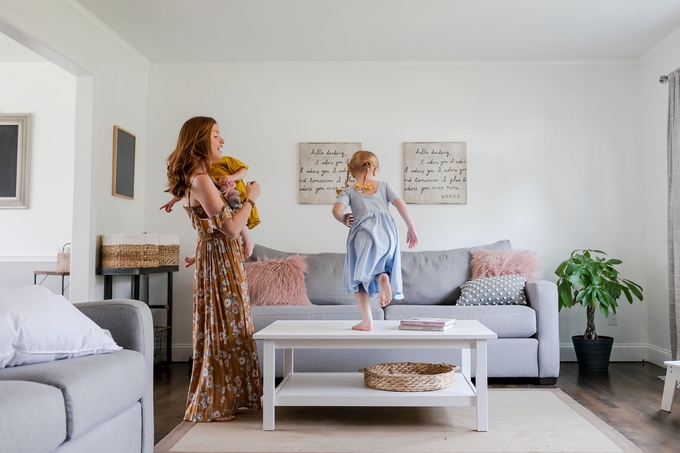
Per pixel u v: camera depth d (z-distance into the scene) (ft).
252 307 13.26
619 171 16.31
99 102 13.83
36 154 17.13
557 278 16.17
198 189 9.43
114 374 6.12
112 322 7.07
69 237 17.01
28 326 5.92
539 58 16.34
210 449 8.34
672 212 13.99
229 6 12.94
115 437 6.25
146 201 16.53
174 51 15.85
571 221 16.30
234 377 10.00
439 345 9.32
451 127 16.53
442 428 9.41
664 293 15.15
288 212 16.47
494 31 14.39
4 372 5.55
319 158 16.51
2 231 17.06
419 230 16.39
